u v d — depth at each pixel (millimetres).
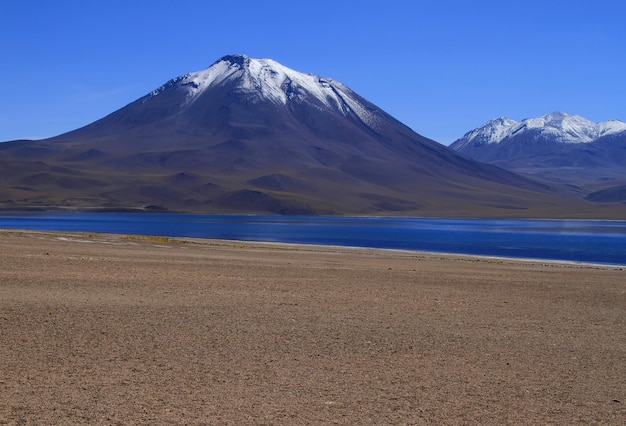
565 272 50969
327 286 33344
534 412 13672
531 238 138875
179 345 18281
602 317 26625
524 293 34125
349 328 21766
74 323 20547
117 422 12195
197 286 30859
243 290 30203
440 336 21094
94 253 46344
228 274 37219
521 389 15328
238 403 13531
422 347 19359
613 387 15766
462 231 172375
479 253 90062
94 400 13352
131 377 15047
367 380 15617
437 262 58000
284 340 19500
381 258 60375
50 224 161125
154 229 148250
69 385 14266
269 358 17297
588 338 21781
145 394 13875
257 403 13586
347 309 25781
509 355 18766
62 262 38375
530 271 50500
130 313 22688
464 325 23266
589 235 156750
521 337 21500
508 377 16359
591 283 41438
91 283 29969
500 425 12844
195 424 12266
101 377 14953
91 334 19125
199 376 15359
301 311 24797
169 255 49406
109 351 17281
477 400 14359
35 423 11992
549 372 16984
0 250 42625
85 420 12242
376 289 32969
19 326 19703
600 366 17812
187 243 69188
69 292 26875
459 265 54688
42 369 15359
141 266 39094
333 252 68750
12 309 22281
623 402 14570
